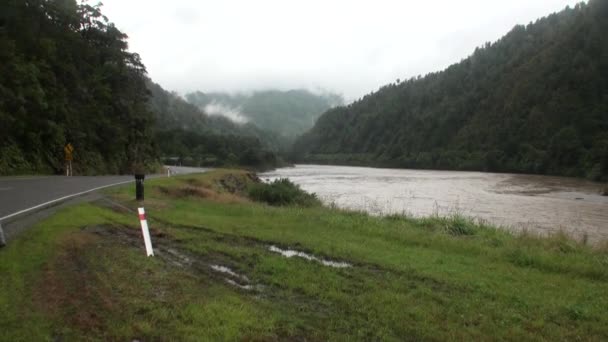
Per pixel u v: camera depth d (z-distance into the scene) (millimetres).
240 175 39375
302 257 8078
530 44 146000
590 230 20531
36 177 24625
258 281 6426
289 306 5422
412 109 174375
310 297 5820
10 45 30234
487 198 35906
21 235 8039
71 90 39156
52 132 32000
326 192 40438
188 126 165750
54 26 40500
